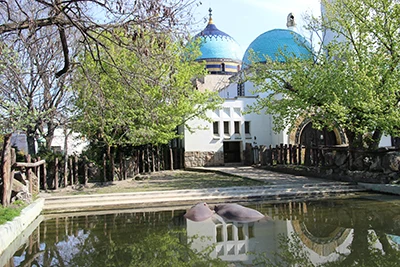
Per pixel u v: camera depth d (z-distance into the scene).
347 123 13.98
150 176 18.50
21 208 8.95
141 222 8.80
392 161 12.34
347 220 8.33
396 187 11.70
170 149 22.88
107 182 14.76
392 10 13.36
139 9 7.55
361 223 7.98
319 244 6.47
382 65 13.12
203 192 12.10
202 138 23.92
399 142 18.05
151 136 15.85
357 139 14.37
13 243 7.01
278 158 19.55
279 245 6.48
